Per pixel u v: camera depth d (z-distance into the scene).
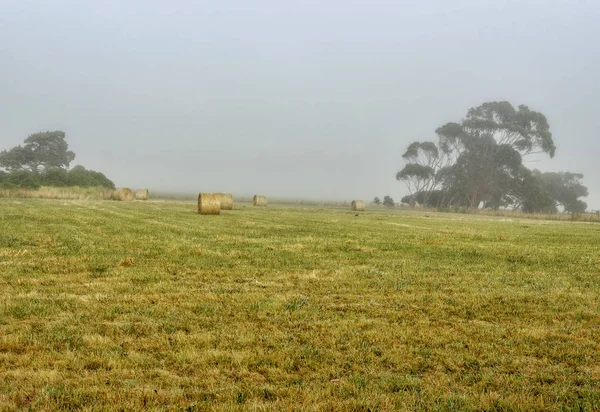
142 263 10.84
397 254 13.55
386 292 8.69
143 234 16.55
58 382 4.66
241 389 4.59
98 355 5.31
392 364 5.36
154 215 26.81
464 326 6.73
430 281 9.73
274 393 4.54
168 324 6.43
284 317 6.90
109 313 6.83
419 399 4.45
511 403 4.39
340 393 4.57
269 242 15.30
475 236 19.95
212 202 29.88
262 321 6.71
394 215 41.50
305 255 12.78
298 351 5.57
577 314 7.47
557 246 16.92
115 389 4.52
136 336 5.97
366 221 29.00
